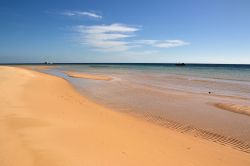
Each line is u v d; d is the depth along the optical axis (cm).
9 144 474
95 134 596
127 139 582
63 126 645
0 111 760
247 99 1332
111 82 2312
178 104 1180
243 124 818
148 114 959
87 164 415
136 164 437
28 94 1199
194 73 4309
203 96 1435
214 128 767
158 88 1836
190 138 654
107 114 911
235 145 609
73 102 1125
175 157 491
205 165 463
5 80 1842
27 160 407
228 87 1927
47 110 851
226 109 1062
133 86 1967
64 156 438
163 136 651
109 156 460
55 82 2114
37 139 517
